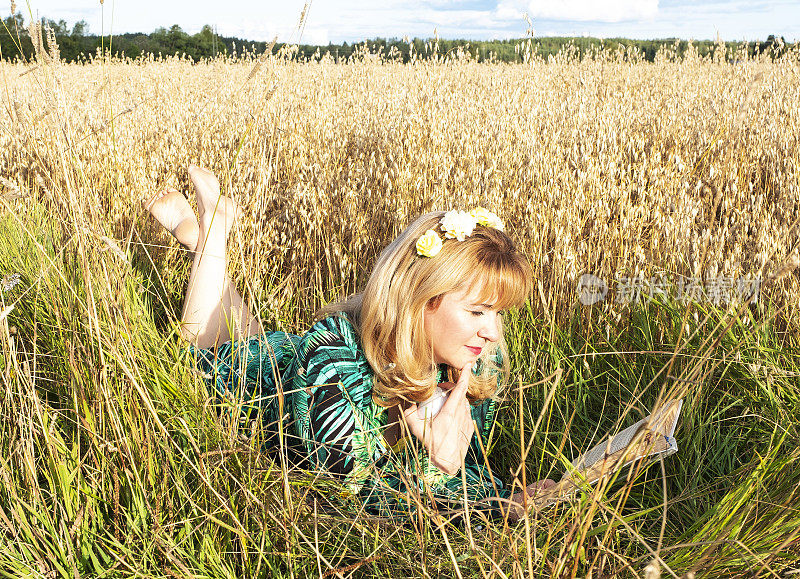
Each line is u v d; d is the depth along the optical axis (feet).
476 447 7.97
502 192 12.25
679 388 4.99
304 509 5.95
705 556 5.31
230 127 16.92
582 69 27.30
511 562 5.42
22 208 11.71
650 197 11.96
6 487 5.66
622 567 4.92
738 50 27.50
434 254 6.07
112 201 13.44
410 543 5.90
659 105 20.92
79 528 5.57
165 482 5.86
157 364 7.36
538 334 9.82
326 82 25.05
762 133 15.21
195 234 9.75
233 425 6.30
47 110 8.18
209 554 5.54
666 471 7.50
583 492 5.44
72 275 7.37
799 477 6.11
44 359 7.97
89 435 6.18
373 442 6.78
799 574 5.49
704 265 9.73
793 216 11.16
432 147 14.74
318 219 12.01
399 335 6.31
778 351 8.24
